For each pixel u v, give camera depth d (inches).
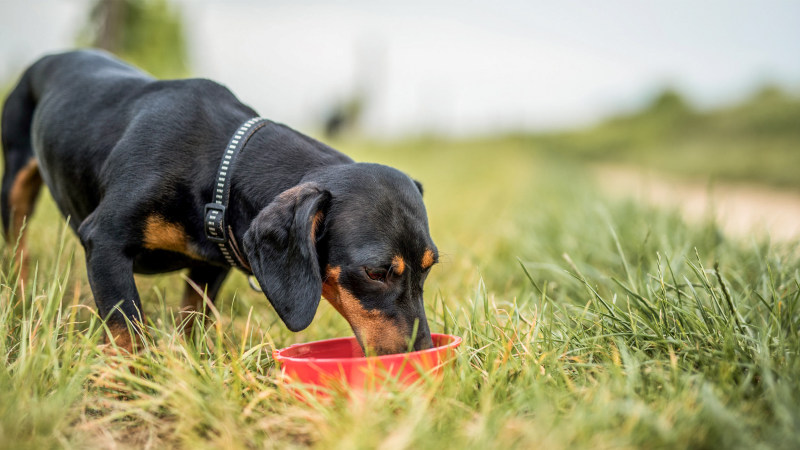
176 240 29.2
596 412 23.2
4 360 25.9
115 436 24.7
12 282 32.2
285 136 30.2
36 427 23.7
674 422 23.0
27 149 35.8
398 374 24.8
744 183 149.3
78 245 37.0
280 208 26.7
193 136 29.5
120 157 29.2
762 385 24.7
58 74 34.2
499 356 27.4
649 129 322.7
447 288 37.3
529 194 99.5
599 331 28.3
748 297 29.6
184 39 93.1
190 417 24.3
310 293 25.9
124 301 28.4
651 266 35.4
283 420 24.4
